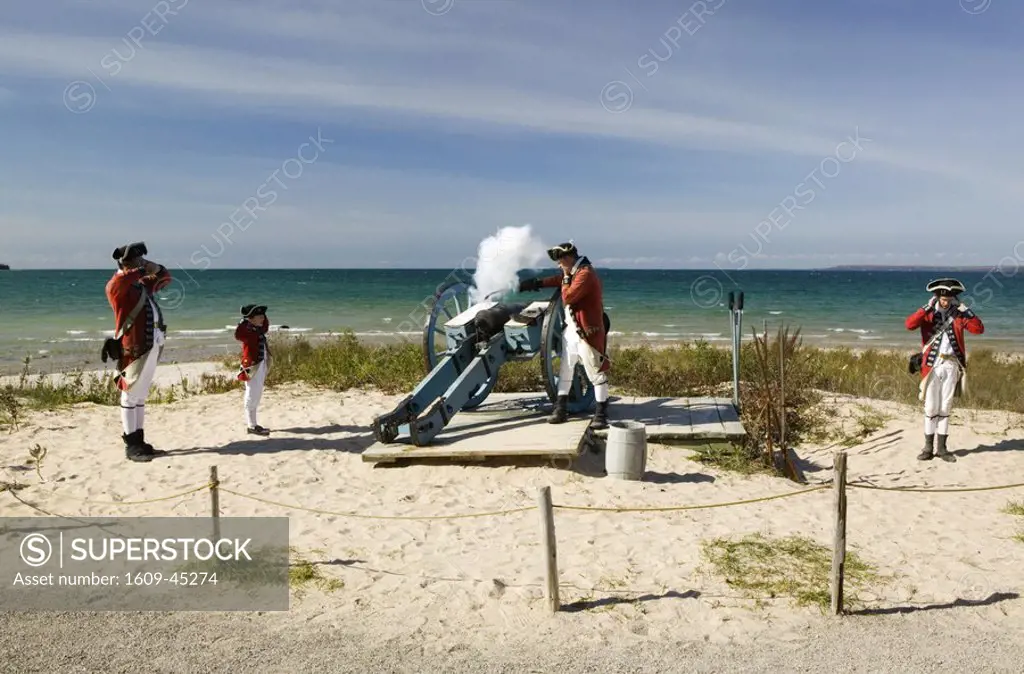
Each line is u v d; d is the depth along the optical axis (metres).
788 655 4.32
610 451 7.67
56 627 4.67
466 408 9.94
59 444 8.99
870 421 10.00
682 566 5.58
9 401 10.63
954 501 7.14
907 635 4.55
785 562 5.64
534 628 4.66
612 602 5.00
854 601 5.01
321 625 4.70
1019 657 4.29
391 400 11.87
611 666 4.21
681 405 10.15
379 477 7.89
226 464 8.27
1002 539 6.15
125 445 8.73
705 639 4.52
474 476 7.77
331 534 6.27
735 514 6.76
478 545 6.04
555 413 8.92
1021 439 9.20
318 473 8.03
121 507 6.94
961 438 9.29
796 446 9.38
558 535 6.23
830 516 6.72
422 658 4.31
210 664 4.24
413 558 5.77
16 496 7.15
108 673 4.14
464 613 4.86
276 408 11.19
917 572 5.48
